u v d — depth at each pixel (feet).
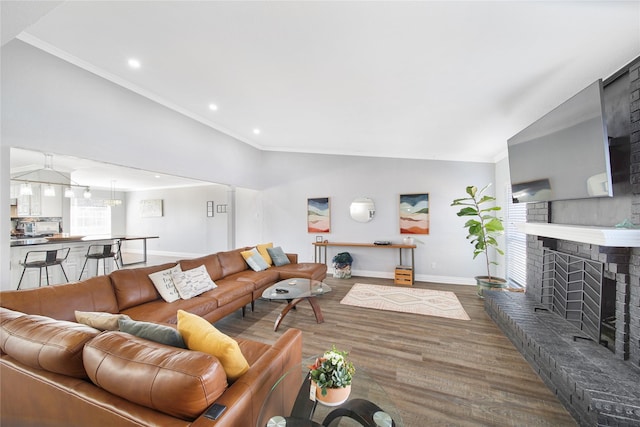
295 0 5.35
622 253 5.85
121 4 5.95
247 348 5.39
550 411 5.60
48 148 8.20
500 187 14.69
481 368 7.14
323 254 18.81
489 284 12.62
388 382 6.60
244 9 5.78
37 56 7.95
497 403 5.85
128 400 3.40
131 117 10.58
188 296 9.30
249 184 18.54
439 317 10.68
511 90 7.85
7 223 7.41
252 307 11.59
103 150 9.64
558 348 6.47
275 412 4.25
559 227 7.35
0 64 7.29
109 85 9.79
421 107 9.70
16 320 4.45
